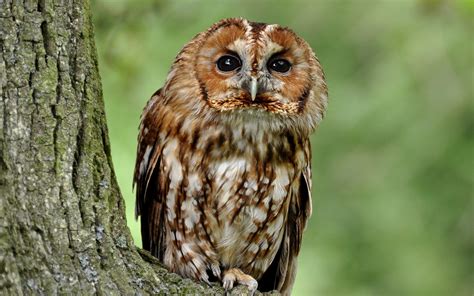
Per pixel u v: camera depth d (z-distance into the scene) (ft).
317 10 57.41
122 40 42.60
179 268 30.50
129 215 41.34
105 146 23.93
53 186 22.13
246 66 29.63
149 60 47.75
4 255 20.70
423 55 55.77
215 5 52.60
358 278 53.52
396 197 54.95
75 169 22.79
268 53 29.84
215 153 29.58
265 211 30.25
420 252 54.03
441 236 54.60
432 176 55.31
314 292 52.29
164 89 30.83
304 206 31.99
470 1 45.09
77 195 22.57
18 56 22.50
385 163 55.11
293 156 30.66
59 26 23.30
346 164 55.52
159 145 30.25
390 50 56.29
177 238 30.30
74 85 23.31
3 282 20.63
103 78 44.39
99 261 22.38
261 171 29.86
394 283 53.62
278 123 29.96
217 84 29.73
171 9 47.29
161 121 30.30
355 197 55.21
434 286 53.16
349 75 56.29
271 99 29.86
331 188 55.42
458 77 55.67
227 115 29.53
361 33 56.85
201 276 30.37
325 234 54.65
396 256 54.08
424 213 54.90
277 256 32.55
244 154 29.68
